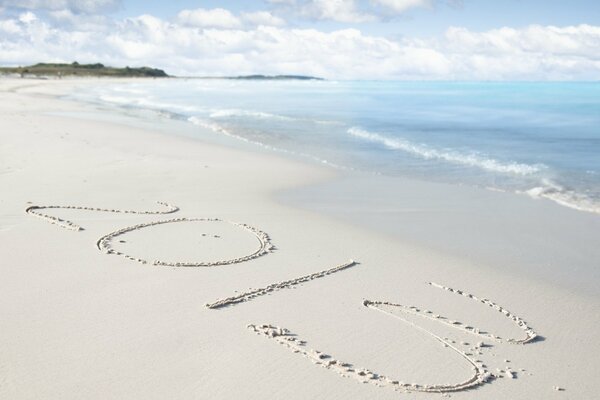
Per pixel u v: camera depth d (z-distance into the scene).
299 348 5.85
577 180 14.93
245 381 5.21
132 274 7.68
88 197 11.68
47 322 6.20
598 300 7.44
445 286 7.75
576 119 33.59
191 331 6.12
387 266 8.45
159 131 24.03
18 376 5.13
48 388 4.96
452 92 87.06
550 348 6.15
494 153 19.62
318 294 7.31
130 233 9.52
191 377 5.23
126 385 5.06
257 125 28.50
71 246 8.69
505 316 6.89
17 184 12.51
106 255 8.36
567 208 12.18
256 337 6.04
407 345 6.06
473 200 12.80
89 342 5.79
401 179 15.09
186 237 9.41
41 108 33.62
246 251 8.84
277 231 9.99
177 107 42.38
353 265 8.45
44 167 14.41
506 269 8.50
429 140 23.16
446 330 6.46
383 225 10.66
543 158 18.56
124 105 42.69
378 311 6.88
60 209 10.72
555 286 7.88
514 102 54.09
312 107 45.06
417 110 41.88
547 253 9.27
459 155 19.08
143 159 16.23
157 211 10.93
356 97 66.19
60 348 5.65
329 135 24.56
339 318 6.63
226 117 33.12
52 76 128.50
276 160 17.42
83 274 7.60
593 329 6.62
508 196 13.22
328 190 13.55
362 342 6.08
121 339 5.88
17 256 8.20
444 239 9.90
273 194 12.89
